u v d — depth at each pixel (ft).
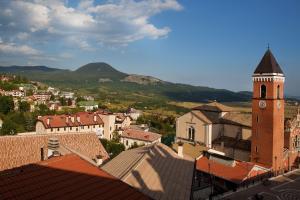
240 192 211.41
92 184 67.36
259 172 238.68
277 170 255.91
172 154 168.86
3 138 135.85
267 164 254.27
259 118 259.39
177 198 107.24
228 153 293.84
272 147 251.39
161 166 134.31
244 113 318.24
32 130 490.08
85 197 61.82
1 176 60.95
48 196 58.23
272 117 250.78
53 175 66.03
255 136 262.06
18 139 139.23
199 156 265.95
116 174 116.67
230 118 316.81
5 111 566.36
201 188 199.72
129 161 133.59
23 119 521.24
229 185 223.30
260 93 258.78
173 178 125.59
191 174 141.08
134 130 482.69
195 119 321.32
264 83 255.29
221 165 244.83
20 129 469.98
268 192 213.05
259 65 260.62
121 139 463.42
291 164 276.21
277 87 253.24
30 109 653.71
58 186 62.59
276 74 249.75
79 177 68.28
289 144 274.36
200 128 316.40
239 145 288.51
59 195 59.77
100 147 166.81
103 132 499.92
